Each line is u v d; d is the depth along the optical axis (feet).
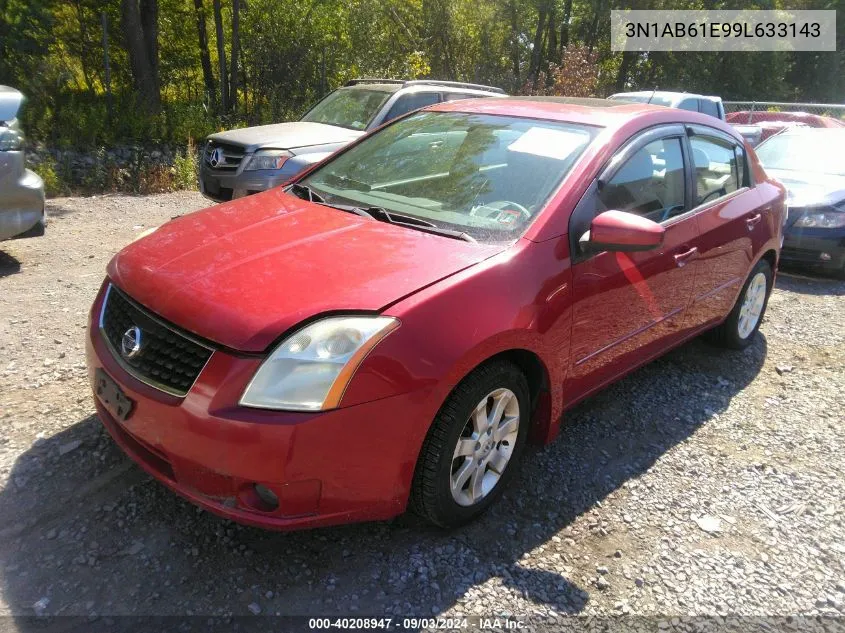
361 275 8.55
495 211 10.36
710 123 14.48
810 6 117.29
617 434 12.42
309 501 7.73
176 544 8.76
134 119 40.73
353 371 7.62
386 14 65.57
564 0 93.45
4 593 7.84
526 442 10.92
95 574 8.21
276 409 7.45
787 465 11.83
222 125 45.68
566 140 11.35
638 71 104.06
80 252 21.18
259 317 7.81
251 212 10.96
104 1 47.50
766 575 9.12
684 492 10.83
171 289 8.54
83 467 10.11
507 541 9.34
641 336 12.17
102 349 9.13
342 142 25.44
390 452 8.00
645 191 11.84
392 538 9.20
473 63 78.38
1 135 17.11
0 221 17.28
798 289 22.57
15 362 13.16
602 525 9.85
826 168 25.40
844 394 14.69
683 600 8.57
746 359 16.29
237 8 50.14
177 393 7.91
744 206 14.87
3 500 9.32
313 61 53.26
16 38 40.73
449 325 8.31
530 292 9.32
